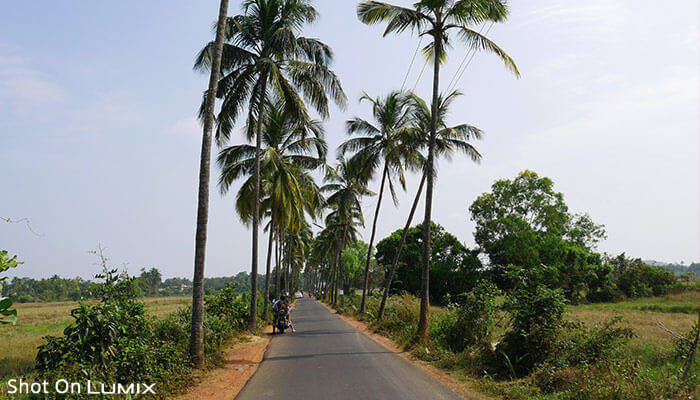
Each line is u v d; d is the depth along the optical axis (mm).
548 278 38031
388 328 17672
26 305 61812
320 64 17875
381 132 23828
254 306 18000
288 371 9508
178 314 12984
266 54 17297
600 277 45781
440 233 49781
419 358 11508
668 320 21391
